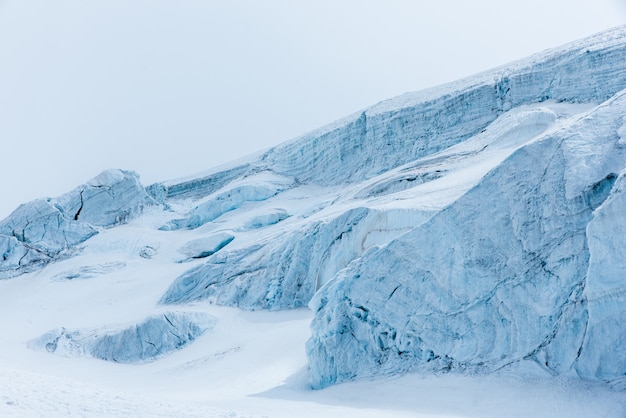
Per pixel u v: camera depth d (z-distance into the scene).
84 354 33.25
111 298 49.47
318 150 75.69
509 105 54.31
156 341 32.44
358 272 18.05
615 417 9.83
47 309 49.66
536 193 14.80
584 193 13.62
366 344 16.81
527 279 13.88
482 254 15.17
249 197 73.69
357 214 30.56
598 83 45.16
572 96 47.25
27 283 61.56
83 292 53.47
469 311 14.81
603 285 11.69
